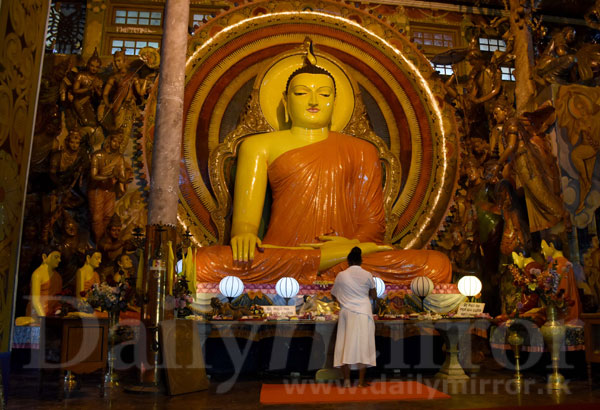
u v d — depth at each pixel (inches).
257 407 164.6
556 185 325.4
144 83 367.2
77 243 346.6
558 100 334.3
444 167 376.5
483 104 403.9
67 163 350.3
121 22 416.2
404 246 368.2
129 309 275.9
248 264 293.7
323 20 388.5
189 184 359.6
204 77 373.4
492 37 452.4
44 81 367.2
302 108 357.1
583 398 179.0
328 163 343.3
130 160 363.3
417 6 442.3
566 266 249.6
